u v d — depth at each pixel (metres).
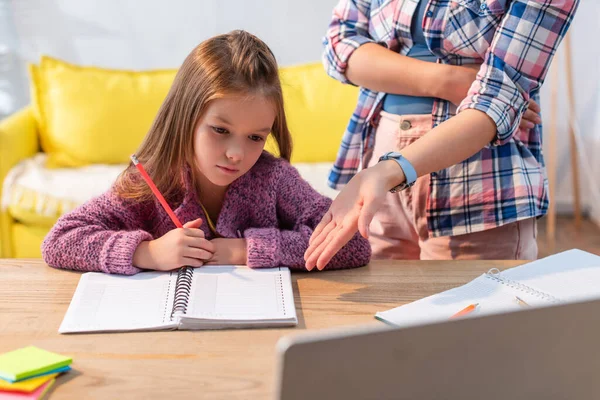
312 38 3.22
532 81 1.17
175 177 1.20
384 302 1.02
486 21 1.19
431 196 1.28
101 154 2.81
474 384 0.58
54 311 0.98
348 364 0.54
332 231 1.04
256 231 1.17
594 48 3.29
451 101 1.24
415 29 1.28
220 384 0.78
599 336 0.61
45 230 2.54
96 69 2.92
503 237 1.29
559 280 1.03
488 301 0.97
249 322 0.92
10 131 2.64
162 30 3.18
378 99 1.36
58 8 3.12
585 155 3.41
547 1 1.13
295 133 2.83
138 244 1.12
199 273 1.08
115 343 0.88
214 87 1.07
